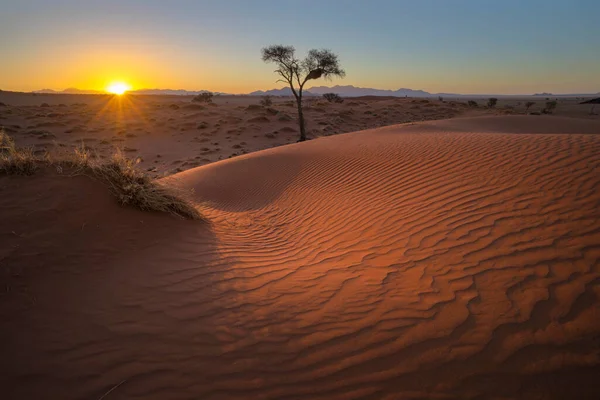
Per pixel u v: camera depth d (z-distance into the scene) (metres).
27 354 2.80
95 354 2.89
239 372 2.85
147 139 30.41
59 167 5.73
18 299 3.38
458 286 3.99
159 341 3.13
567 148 7.25
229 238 6.06
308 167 11.02
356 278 4.53
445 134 12.78
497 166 7.11
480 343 3.11
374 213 6.64
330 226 6.68
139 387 2.62
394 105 54.91
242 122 36.62
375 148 11.30
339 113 45.16
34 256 3.98
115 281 3.97
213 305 3.79
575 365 2.81
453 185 6.81
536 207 5.28
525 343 3.06
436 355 3.03
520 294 3.68
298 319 3.61
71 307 3.42
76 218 4.82
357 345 3.19
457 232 5.18
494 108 57.44
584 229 4.52
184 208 6.40
